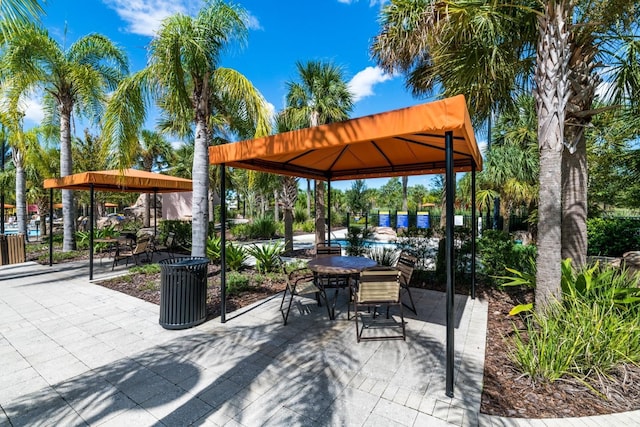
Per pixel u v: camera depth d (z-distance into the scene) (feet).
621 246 28.09
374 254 23.38
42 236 45.83
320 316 13.75
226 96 21.76
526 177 29.91
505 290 17.39
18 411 7.29
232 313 14.16
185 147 58.39
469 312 14.19
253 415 7.18
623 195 29.91
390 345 10.83
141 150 55.21
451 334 7.87
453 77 15.16
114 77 30.04
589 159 27.71
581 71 12.57
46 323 12.92
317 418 7.07
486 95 15.80
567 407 7.35
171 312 12.18
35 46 24.14
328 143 9.01
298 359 9.82
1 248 25.80
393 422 6.93
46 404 7.56
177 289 12.17
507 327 12.37
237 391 8.11
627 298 9.94
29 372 9.05
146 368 9.27
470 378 8.66
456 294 17.08
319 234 30.63
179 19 18.10
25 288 18.43
